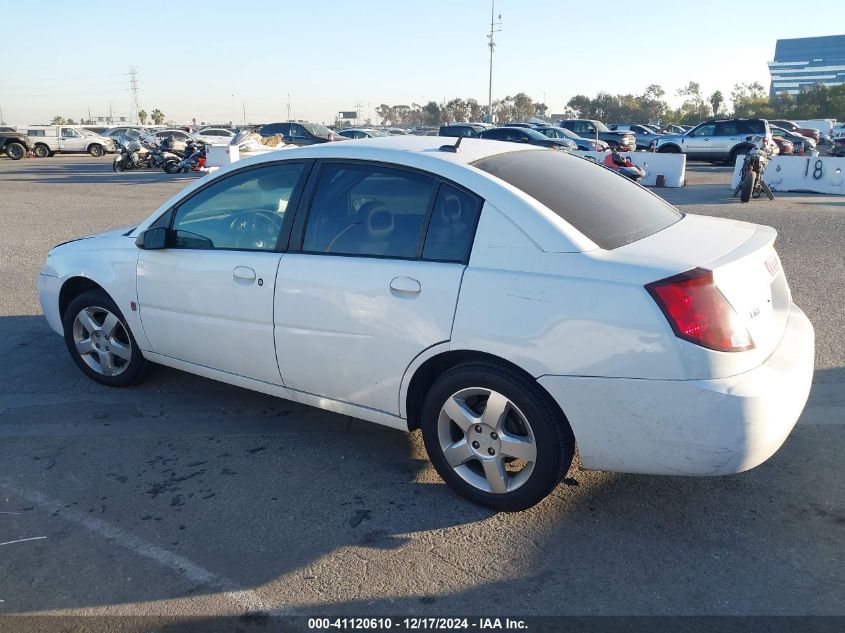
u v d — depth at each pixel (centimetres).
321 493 354
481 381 317
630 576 288
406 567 295
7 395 478
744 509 333
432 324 322
